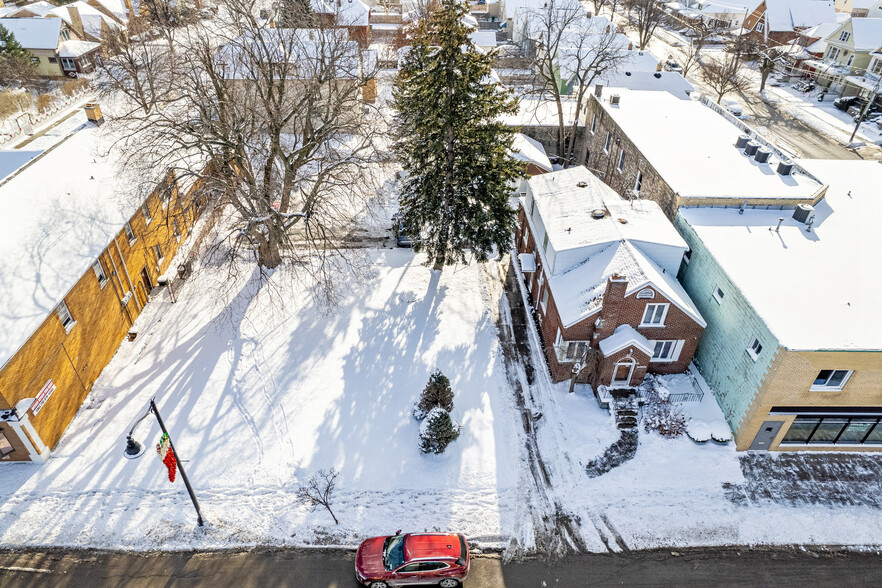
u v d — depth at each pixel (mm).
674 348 27062
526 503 22875
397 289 33469
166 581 20188
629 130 37094
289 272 34344
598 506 22812
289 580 20297
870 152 53375
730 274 24922
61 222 27359
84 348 26250
